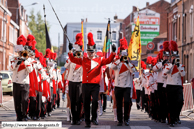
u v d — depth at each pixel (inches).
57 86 576.1
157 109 420.2
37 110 421.1
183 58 1390.3
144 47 2407.7
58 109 604.4
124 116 380.8
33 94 408.2
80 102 387.5
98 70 365.1
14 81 378.0
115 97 385.1
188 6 1331.2
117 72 385.1
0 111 544.4
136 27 610.5
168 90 386.6
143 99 584.4
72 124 383.2
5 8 1635.1
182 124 390.9
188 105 563.5
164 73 390.0
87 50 366.0
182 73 385.4
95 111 366.6
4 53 1672.0
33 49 405.7
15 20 2199.8
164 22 2317.9
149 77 452.8
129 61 389.1
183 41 1393.9
